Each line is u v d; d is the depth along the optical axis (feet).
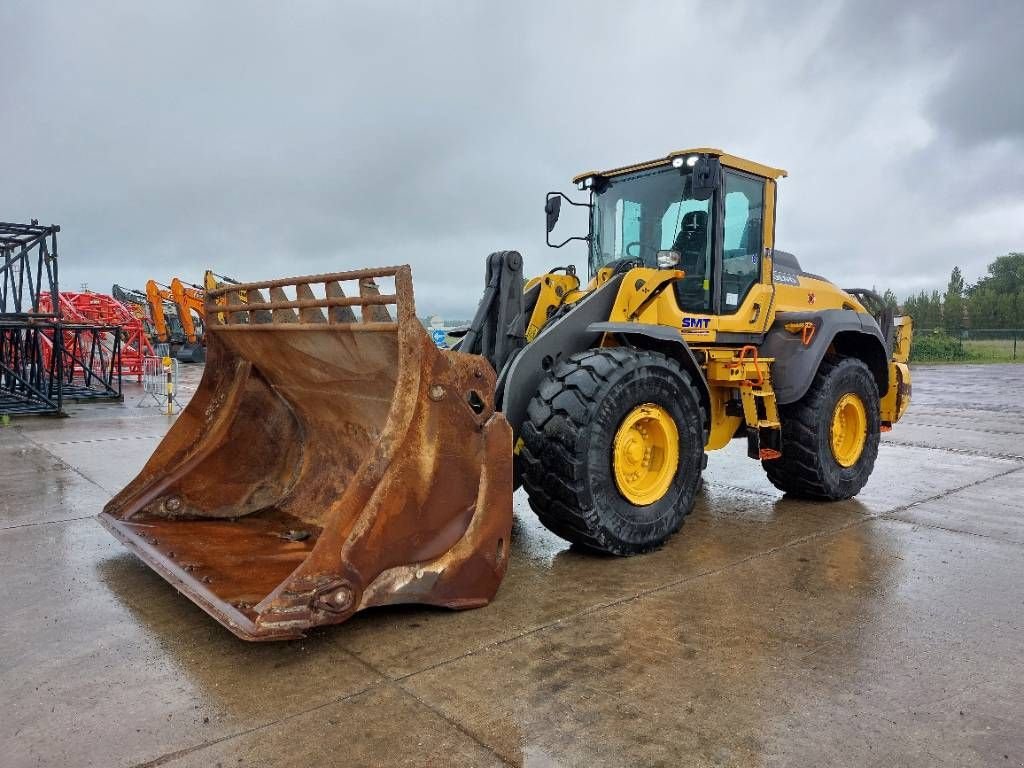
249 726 7.52
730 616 10.38
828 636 9.72
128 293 74.64
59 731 7.45
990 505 17.17
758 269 17.01
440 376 9.95
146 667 8.89
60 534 14.69
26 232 35.01
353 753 7.02
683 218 15.76
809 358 16.29
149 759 6.93
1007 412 37.06
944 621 10.25
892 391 20.85
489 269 14.07
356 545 9.06
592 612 10.50
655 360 13.14
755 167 16.35
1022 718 7.67
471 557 10.30
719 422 16.51
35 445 26.23
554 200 17.21
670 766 6.81
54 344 34.96
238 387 13.99
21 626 10.15
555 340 13.52
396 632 9.78
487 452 10.43
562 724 7.53
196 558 11.16
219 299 13.82
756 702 7.98
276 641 9.56
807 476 16.99
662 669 8.75
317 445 14.01
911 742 7.22
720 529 15.01
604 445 12.35
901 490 18.84
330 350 11.44
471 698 8.05
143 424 32.27
